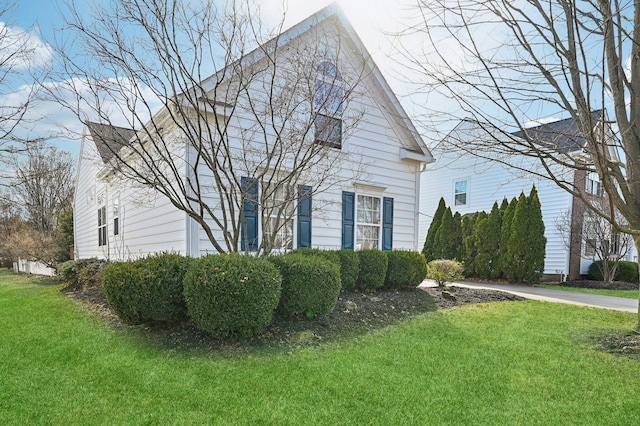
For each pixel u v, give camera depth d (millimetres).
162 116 6754
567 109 4152
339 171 8031
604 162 3705
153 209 7957
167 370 3402
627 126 4234
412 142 9641
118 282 4492
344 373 3365
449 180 17688
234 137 6230
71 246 18484
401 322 5281
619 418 2641
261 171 6574
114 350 3939
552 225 13969
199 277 4039
